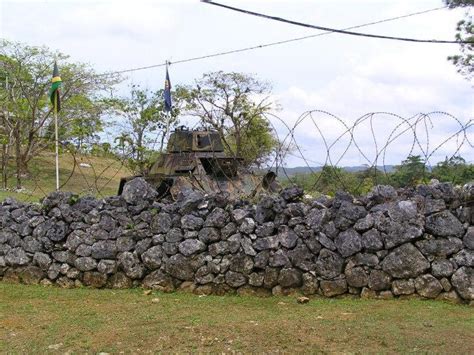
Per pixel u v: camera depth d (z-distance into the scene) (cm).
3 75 3394
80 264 958
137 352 594
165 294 885
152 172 1666
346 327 658
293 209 847
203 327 672
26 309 805
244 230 868
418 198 794
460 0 1762
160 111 3191
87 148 2592
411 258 779
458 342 591
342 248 813
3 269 1019
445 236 770
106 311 779
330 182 881
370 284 796
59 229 980
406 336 615
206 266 884
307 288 827
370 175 855
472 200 762
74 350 607
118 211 952
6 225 1026
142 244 927
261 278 853
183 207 907
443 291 766
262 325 675
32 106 3262
